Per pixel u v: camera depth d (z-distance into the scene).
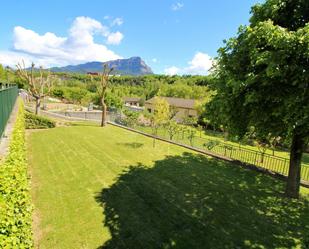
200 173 10.62
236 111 8.29
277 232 6.16
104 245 5.50
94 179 9.48
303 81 5.94
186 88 64.62
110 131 21.20
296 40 5.70
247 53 7.54
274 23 7.52
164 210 7.13
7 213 3.06
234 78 7.46
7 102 11.13
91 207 7.18
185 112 43.44
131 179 9.58
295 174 8.30
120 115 32.44
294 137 7.96
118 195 8.06
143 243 5.58
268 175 10.72
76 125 24.22
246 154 17.12
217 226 6.35
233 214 7.03
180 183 9.32
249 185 9.39
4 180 3.64
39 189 8.40
